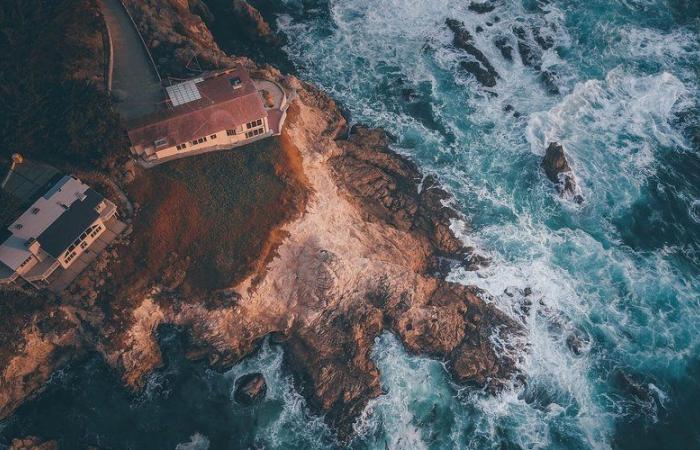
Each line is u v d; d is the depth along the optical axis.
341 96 102.75
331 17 111.62
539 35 111.00
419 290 84.94
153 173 83.06
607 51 110.19
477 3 113.75
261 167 85.19
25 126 81.62
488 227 93.12
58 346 77.62
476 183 96.62
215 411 79.12
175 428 78.00
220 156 85.44
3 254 74.75
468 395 81.81
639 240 94.06
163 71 90.88
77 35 88.94
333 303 81.62
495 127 101.81
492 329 85.19
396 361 82.38
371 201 90.44
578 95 105.00
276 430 78.50
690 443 80.44
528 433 80.19
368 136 97.12
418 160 97.56
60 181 79.56
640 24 113.38
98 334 77.12
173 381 80.19
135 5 94.31
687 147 102.44
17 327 75.00
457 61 107.75
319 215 84.88
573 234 93.88
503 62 108.38
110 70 89.06
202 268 80.00
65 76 85.06
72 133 80.62
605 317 87.88
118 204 80.75
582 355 84.94
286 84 94.00
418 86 105.06
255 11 103.88
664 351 85.81
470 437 79.69
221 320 79.00
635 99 105.62
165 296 79.19
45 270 75.88
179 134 83.31
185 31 96.69
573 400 82.25
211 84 88.06
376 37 109.88
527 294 88.38
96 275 77.81
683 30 113.31
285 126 89.25
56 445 75.31
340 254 82.75
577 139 101.50
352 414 78.88
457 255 90.12
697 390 84.00
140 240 79.75
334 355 80.69
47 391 78.62
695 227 95.81
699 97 106.69
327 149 91.00
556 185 96.75
